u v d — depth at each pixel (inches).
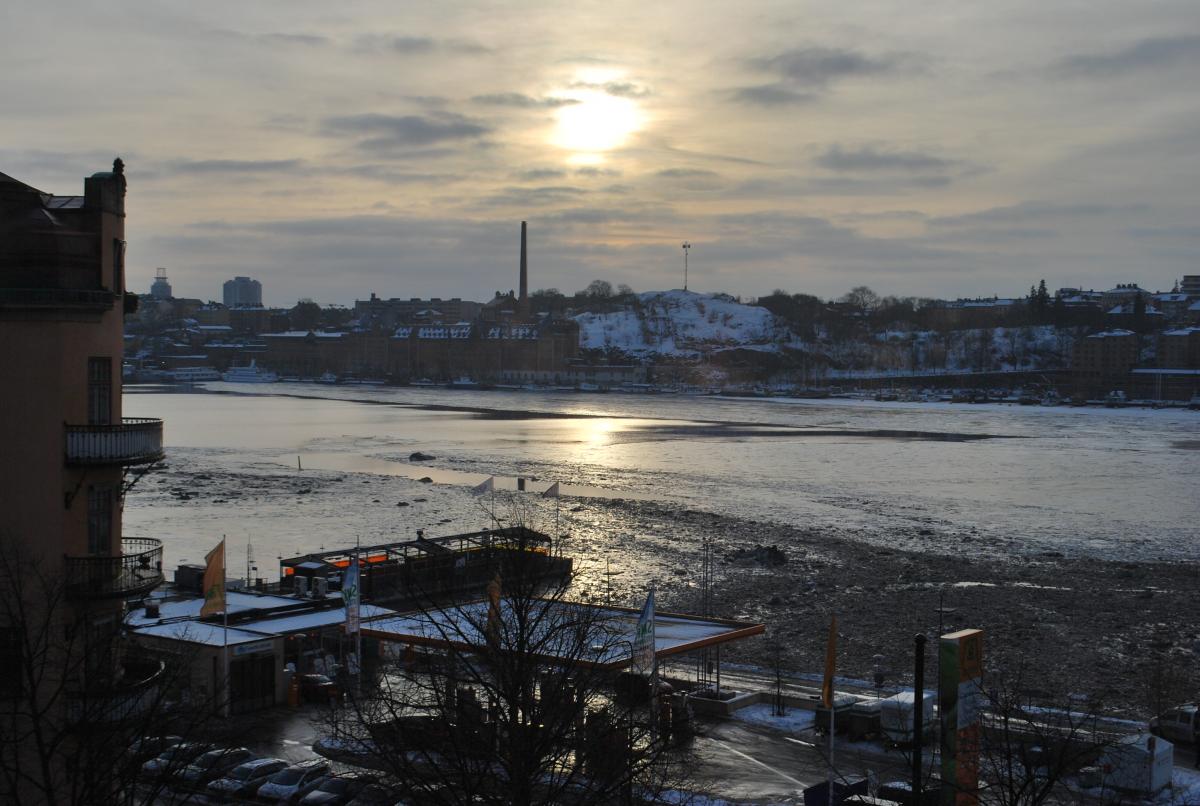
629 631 2952.8
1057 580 5142.7
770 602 4613.7
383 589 4158.5
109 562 1494.8
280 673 2979.8
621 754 1528.1
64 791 1469.0
